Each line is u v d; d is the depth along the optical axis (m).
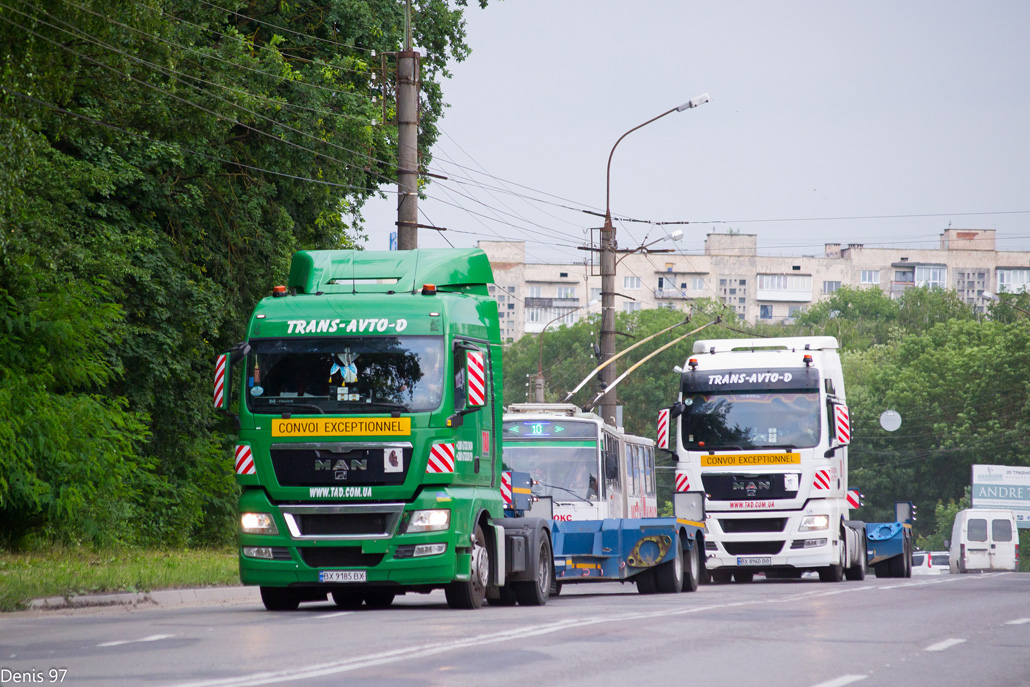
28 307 83.75
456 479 54.16
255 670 32.62
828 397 93.56
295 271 59.25
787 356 94.81
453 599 55.59
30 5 78.94
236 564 85.12
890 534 113.12
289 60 124.25
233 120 105.44
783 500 92.25
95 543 89.56
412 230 93.94
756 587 85.81
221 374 54.84
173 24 103.12
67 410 84.38
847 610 55.69
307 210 127.56
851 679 32.41
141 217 106.44
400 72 94.50
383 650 37.31
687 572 80.31
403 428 53.50
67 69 85.38
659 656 36.59
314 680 30.64
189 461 115.06
